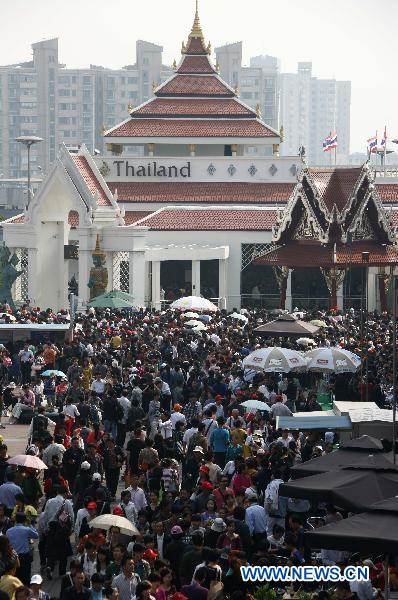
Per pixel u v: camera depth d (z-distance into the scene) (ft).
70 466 240.12
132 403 290.15
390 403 313.12
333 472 181.68
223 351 351.67
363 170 606.96
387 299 637.71
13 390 356.38
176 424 269.44
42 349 377.91
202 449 244.63
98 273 581.12
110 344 382.22
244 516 197.88
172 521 199.00
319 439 247.50
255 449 242.58
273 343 369.71
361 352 354.54
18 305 605.73
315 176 615.98
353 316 509.76
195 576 167.32
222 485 210.18
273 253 615.98
